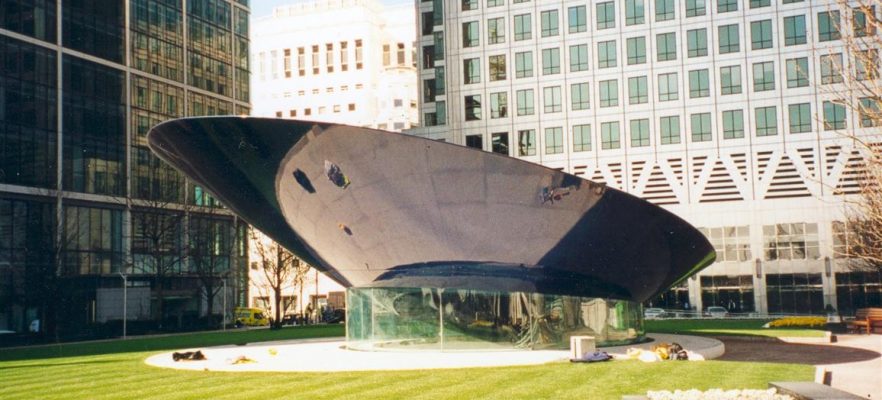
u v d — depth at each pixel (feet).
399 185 69.05
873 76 46.83
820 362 76.54
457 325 78.18
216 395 52.75
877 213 62.49
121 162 208.13
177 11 232.53
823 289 221.66
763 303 226.38
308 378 61.41
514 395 49.78
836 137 221.05
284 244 85.66
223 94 249.75
